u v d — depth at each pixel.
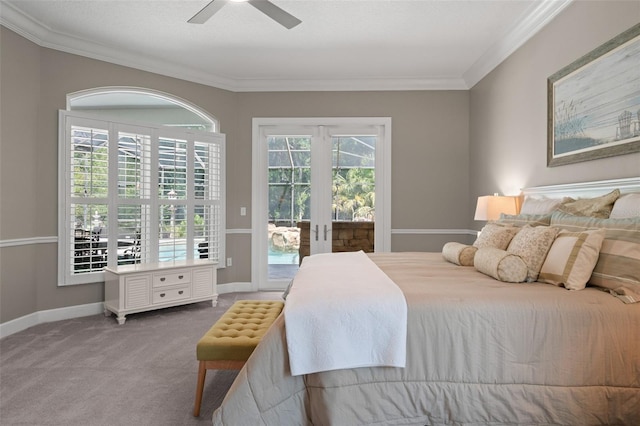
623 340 1.67
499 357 1.70
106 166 4.06
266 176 5.16
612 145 2.43
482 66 4.40
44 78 3.70
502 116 4.00
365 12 3.33
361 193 5.14
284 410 1.68
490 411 1.68
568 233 2.11
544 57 3.21
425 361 1.70
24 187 3.52
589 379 1.67
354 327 1.68
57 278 3.77
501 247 2.58
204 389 2.32
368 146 5.12
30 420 1.97
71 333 3.36
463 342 1.70
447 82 4.95
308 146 5.14
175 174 4.58
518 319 1.71
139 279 3.75
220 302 4.49
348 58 4.34
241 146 5.12
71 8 3.29
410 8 3.26
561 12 2.97
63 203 3.79
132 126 4.23
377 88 5.03
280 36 3.80
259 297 4.77
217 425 1.64
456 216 5.04
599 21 2.56
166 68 4.51
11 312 3.40
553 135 3.05
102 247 4.02
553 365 1.68
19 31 3.44
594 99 2.58
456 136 5.01
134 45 4.02
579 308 1.71
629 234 1.88
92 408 2.09
